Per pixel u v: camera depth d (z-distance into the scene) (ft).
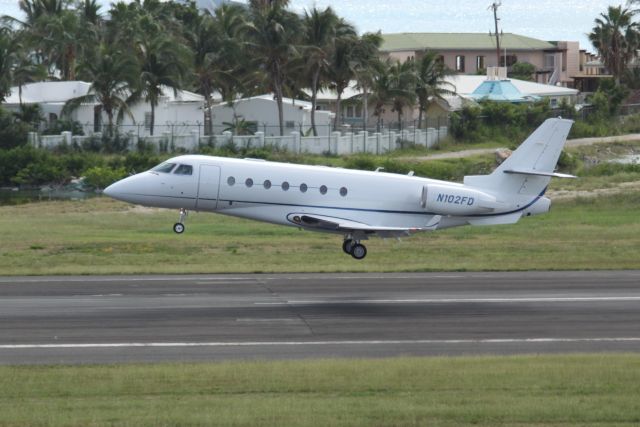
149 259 399.65
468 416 174.40
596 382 199.82
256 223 541.75
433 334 263.90
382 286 340.59
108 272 362.53
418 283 347.97
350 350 244.22
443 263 395.14
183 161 357.82
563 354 239.50
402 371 210.18
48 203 636.07
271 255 415.85
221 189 352.90
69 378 204.95
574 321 282.56
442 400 185.78
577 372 208.85
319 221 344.69
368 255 419.74
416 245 452.76
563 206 611.06
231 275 362.53
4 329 260.62
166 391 194.39
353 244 362.74
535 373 207.92
